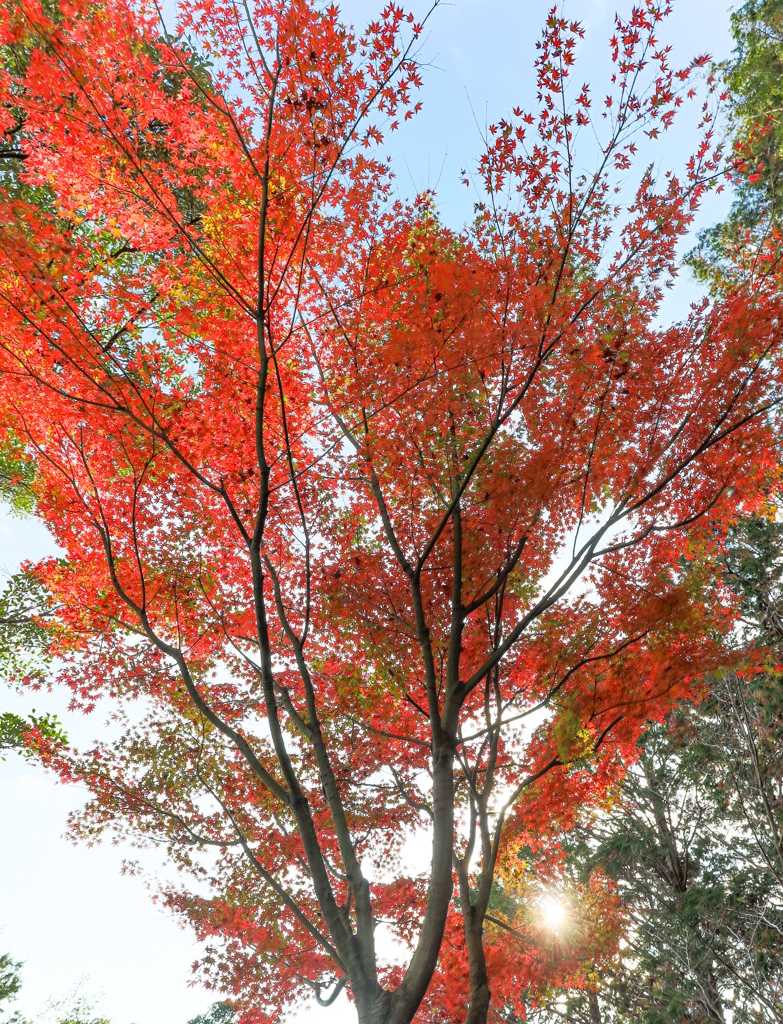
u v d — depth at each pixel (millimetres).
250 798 8852
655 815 16406
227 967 8609
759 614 13820
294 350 7234
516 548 7227
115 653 8594
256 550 5824
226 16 5195
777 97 12219
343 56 5094
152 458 7121
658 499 7297
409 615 8125
